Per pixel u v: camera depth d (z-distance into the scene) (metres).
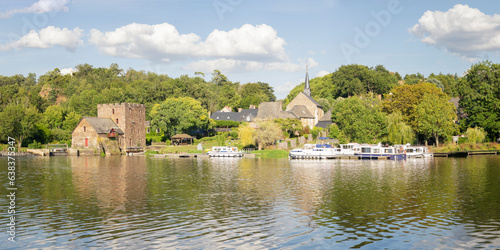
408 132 102.06
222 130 157.50
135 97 165.75
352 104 110.44
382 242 29.03
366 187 51.03
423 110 103.00
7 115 111.56
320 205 40.44
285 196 45.28
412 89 113.50
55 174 65.62
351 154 97.12
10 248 27.86
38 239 29.69
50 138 125.25
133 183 55.28
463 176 60.22
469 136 103.88
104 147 116.69
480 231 31.28
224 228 32.38
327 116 166.25
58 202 42.03
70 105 159.88
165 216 36.09
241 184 54.06
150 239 29.69
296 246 28.31
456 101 147.62
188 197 44.81
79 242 29.03
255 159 97.31
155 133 143.62
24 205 40.53
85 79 195.38
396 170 69.50
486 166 73.69
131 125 126.44
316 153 96.44
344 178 59.44
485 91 109.38
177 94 175.88
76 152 114.56
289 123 129.88
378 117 104.25
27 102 148.25
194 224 33.47
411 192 47.22
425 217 35.50
